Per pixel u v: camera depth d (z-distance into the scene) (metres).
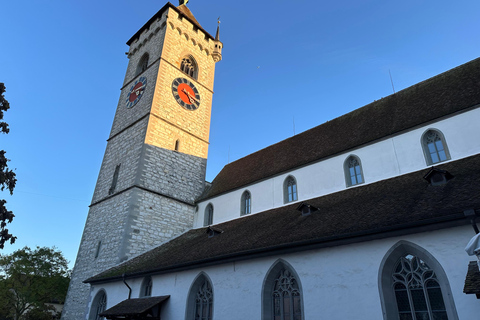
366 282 12.30
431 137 17.72
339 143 22.12
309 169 22.03
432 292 11.25
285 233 16.05
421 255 11.66
